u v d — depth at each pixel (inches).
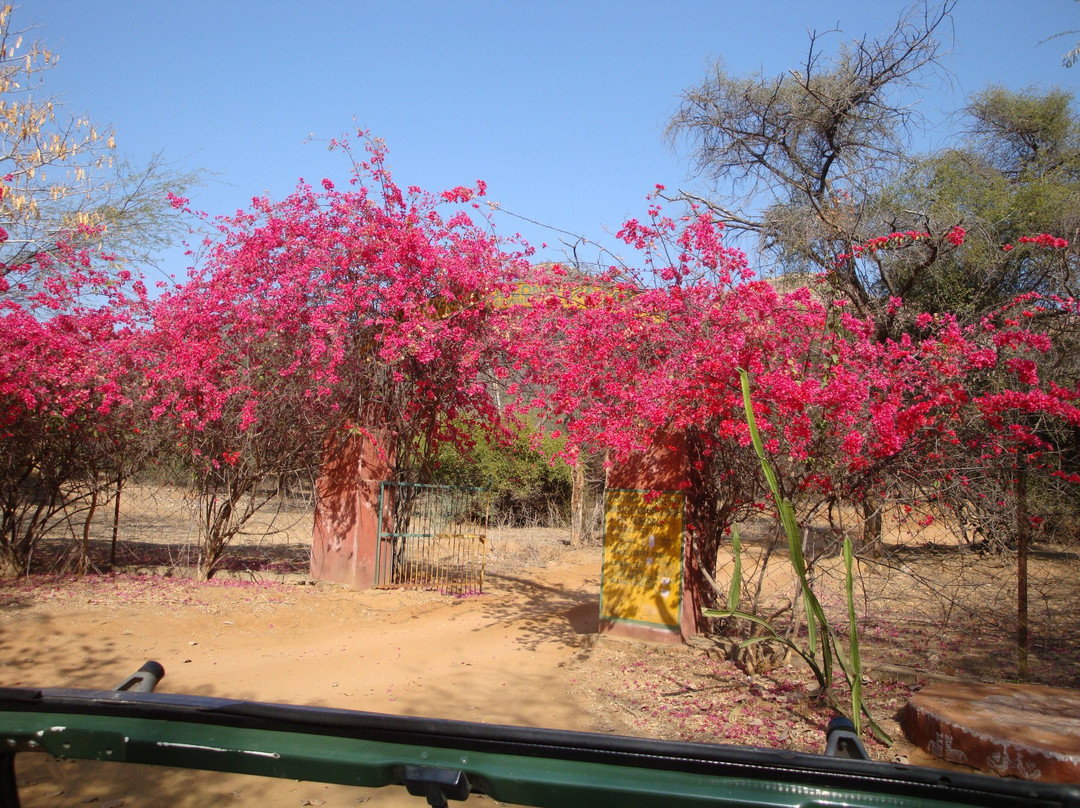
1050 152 688.4
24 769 98.7
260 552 525.7
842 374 241.0
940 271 493.0
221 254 417.7
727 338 259.8
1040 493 295.0
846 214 456.8
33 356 373.7
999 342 240.8
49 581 393.1
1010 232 535.2
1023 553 267.3
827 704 245.0
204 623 341.1
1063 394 223.8
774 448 251.1
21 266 431.8
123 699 63.4
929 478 258.1
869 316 330.3
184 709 61.3
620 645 321.1
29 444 394.0
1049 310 300.0
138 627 324.5
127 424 407.2
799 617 344.5
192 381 379.6
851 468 250.4
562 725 232.5
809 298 273.0
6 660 274.8
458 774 52.1
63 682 255.9
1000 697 221.8
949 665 293.6
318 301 413.1
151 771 158.9
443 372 432.1
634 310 286.7
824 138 541.3
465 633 357.4
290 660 300.7
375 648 325.4
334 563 439.5
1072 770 173.6
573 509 660.1
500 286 422.9
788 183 551.2
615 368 291.3
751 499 299.0
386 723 57.1
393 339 395.5
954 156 609.0
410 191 428.5
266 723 59.5
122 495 534.0
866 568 375.9
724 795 49.3
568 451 294.4
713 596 336.5
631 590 328.8
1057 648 316.5
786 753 51.3
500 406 490.9
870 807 48.3
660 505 325.4
